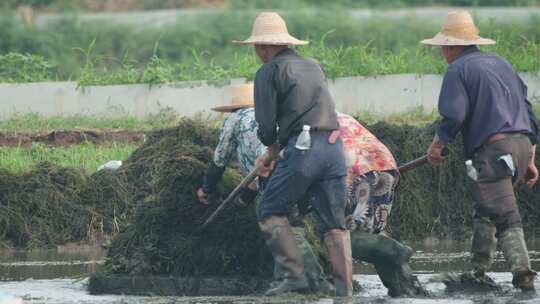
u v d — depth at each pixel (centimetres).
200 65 4709
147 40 7719
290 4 8481
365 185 2284
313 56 4650
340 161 2192
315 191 2202
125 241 2464
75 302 2164
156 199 2505
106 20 8369
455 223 3431
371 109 4297
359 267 2753
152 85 4362
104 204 3331
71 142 4012
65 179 3350
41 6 8462
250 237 2441
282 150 2197
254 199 2450
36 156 3775
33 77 4888
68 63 6894
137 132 4053
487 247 2394
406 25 7781
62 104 4397
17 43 7306
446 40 2406
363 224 2302
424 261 2836
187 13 8700
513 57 4606
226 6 8925
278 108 2211
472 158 2359
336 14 8181
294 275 2206
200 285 2398
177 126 3388
